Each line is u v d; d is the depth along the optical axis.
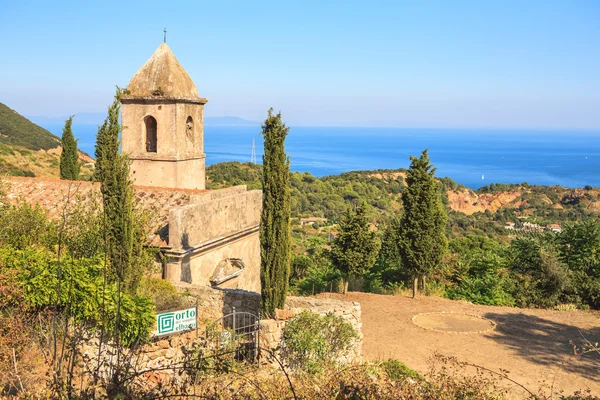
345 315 13.59
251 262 19.34
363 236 21.86
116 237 11.89
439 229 21.33
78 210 14.20
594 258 22.67
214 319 14.07
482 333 16.98
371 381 8.41
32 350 8.47
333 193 70.56
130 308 10.13
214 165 62.59
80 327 8.77
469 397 8.23
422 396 8.00
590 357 14.88
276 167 12.95
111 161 11.88
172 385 6.59
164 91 19.03
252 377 9.06
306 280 25.38
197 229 16.05
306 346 11.82
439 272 24.69
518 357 14.78
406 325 17.73
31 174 50.06
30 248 12.31
